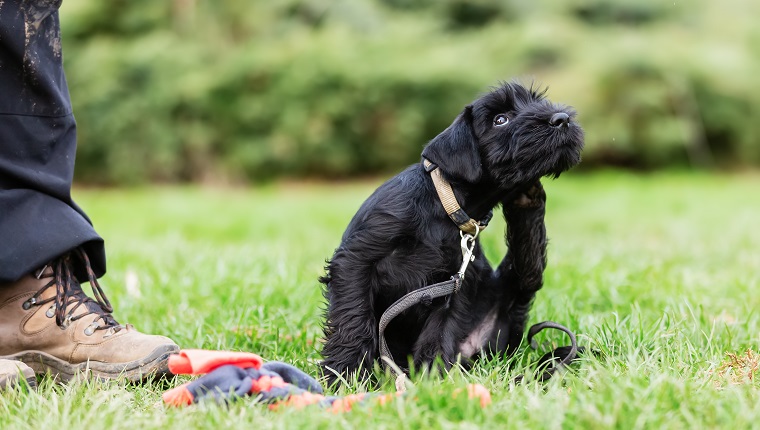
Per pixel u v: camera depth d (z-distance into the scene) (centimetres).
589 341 571
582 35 2962
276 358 577
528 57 2903
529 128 526
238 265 900
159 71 2773
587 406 402
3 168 505
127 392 468
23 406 437
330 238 1462
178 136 2803
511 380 477
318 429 397
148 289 773
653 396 427
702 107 3070
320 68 2788
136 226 1714
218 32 2912
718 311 714
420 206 522
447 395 423
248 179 2884
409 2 3097
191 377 521
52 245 515
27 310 521
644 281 797
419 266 520
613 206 2158
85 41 2861
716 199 2266
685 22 3259
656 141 2970
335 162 2847
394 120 2845
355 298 512
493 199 547
